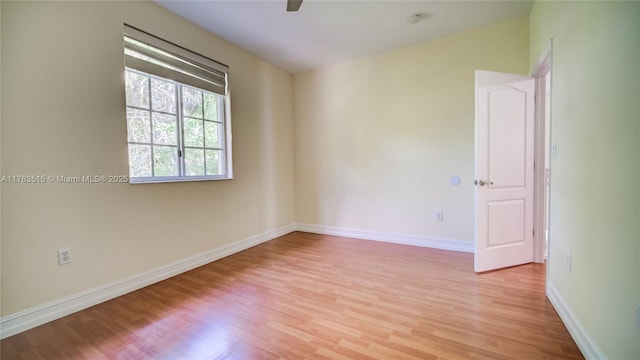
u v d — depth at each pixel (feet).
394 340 5.40
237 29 9.90
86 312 6.64
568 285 5.73
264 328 5.89
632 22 3.68
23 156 5.90
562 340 5.32
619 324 3.98
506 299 6.97
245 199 11.81
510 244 9.11
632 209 3.70
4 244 5.70
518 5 8.66
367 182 12.91
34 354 5.20
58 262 6.42
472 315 6.25
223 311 6.63
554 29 6.56
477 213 8.61
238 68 11.37
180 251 9.15
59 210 6.43
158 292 7.71
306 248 11.73
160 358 5.02
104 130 7.18
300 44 11.17
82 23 6.74
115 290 7.44
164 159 8.95
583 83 5.05
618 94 3.98
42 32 6.11
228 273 9.04
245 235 11.80
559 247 6.27
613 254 4.13
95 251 7.06
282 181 14.10
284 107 14.14
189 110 9.71
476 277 8.38
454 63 10.66
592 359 4.64
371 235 12.96
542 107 9.08
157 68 8.41
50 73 6.23
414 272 8.87
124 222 7.66
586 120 4.95
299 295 7.40
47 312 6.25
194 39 9.50
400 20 9.44
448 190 11.09
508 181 8.94
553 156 6.65
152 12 8.21
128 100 7.98
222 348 5.27
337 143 13.58
